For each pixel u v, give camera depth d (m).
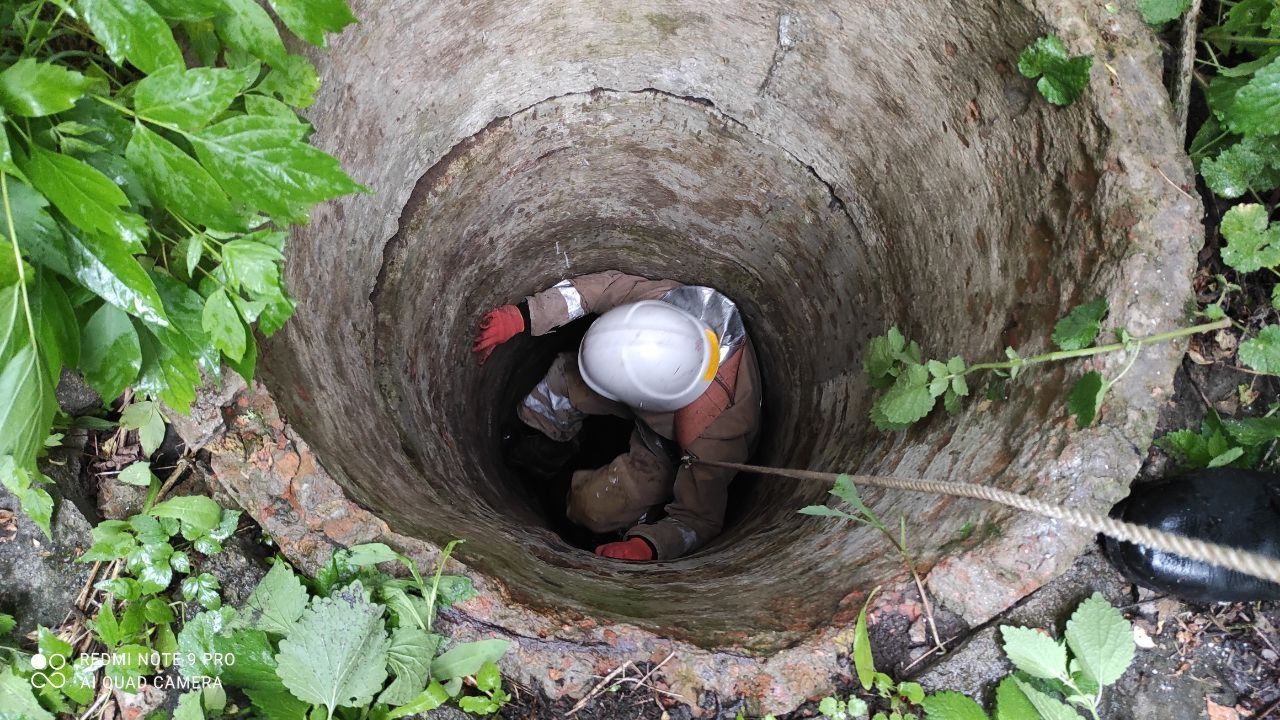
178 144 1.28
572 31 2.44
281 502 1.55
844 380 2.83
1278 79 1.55
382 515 1.62
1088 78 1.59
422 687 1.45
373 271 2.46
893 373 2.25
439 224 2.76
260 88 1.42
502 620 1.52
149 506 1.59
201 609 1.53
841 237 2.74
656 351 3.32
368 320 2.41
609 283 3.67
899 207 2.37
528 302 3.58
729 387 3.57
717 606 1.77
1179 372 1.79
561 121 2.78
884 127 2.26
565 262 3.63
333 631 1.43
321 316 2.03
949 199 2.13
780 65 2.37
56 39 1.37
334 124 1.98
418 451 2.44
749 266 3.37
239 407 1.56
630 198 3.29
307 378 1.79
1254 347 1.66
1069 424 1.55
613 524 3.69
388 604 1.50
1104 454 1.50
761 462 3.62
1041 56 1.62
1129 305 1.55
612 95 2.72
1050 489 1.52
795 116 2.52
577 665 1.50
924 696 1.48
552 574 1.90
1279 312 1.79
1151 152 1.58
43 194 1.13
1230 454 1.63
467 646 1.49
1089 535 1.48
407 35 2.08
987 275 1.99
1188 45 1.78
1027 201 1.83
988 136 1.91
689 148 2.89
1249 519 1.54
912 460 2.01
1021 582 1.49
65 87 1.06
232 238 1.40
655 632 1.56
